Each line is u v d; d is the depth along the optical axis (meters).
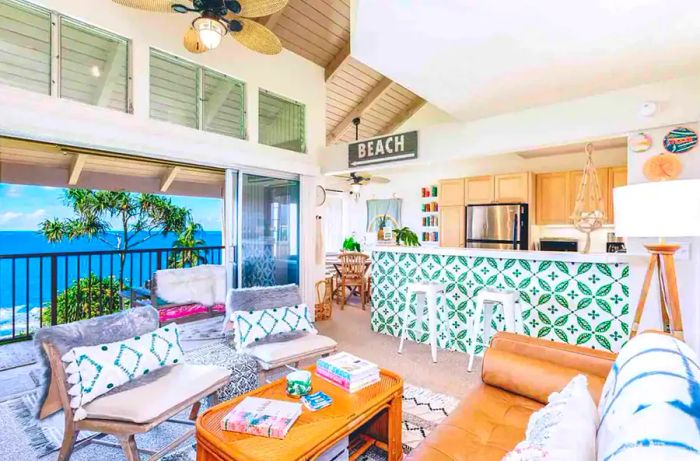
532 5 1.84
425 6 1.88
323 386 1.85
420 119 6.90
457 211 6.36
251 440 1.39
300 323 2.88
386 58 2.44
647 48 2.26
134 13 3.20
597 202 3.67
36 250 5.75
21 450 2.01
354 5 2.14
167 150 3.38
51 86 2.78
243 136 4.11
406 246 4.28
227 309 2.89
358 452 1.85
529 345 1.91
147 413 1.66
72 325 1.88
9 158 4.21
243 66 4.07
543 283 3.29
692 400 0.76
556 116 3.20
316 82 4.93
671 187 1.81
